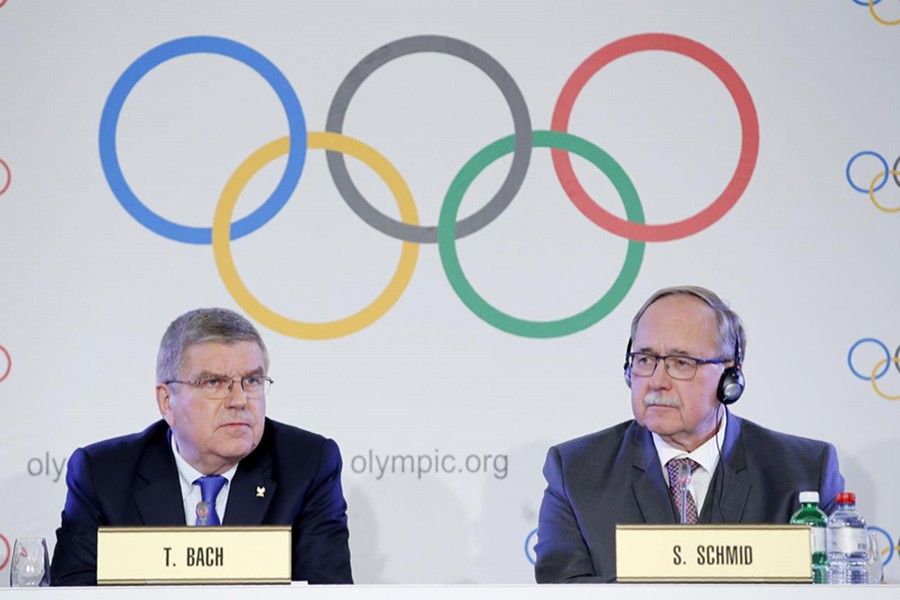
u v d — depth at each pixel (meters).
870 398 13.95
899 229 14.10
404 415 13.96
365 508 13.85
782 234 14.12
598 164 14.22
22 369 13.85
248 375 12.48
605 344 14.05
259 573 9.22
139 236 14.05
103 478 12.23
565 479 12.67
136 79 14.20
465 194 14.21
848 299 14.04
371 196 14.19
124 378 13.90
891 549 13.77
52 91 14.15
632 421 13.08
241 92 14.24
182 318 12.76
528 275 14.12
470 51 14.31
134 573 9.22
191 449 12.37
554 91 14.28
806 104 14.23
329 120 14.25
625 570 9.16
